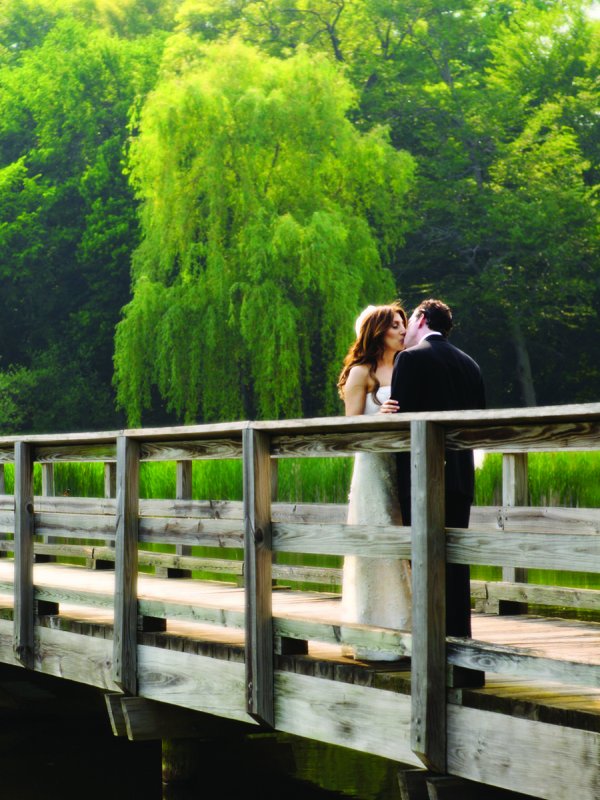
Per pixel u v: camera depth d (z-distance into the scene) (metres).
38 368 50.81
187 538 6.42
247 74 38.06
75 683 10.41
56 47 54.28
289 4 52.28
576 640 6.12
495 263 47.03
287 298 37.53
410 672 5.19
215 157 36.78
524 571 7.73
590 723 4.23
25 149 55.03
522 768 4.50
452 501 5.38
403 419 4.86
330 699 5.44
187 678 6.37
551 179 47.44
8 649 8.20
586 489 20.19
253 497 5.73
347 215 39.53
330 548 5.45
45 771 8.61
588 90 49.50
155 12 61.47
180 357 37.81
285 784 7.92
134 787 8.16
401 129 50.09
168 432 6.36
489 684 4.98
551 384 50.78
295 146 38.28
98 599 7.24
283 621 5.75
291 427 5.43
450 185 47.75
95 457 7.45
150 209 38.44
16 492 7.95
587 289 46.06
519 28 50.88
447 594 5.25
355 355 5.95
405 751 5.01
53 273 52.88
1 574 10.41
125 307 38.25
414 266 48.25
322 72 38.69
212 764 8.44
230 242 38.72
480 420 4.53
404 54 52.28
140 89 52.31
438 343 5.62
